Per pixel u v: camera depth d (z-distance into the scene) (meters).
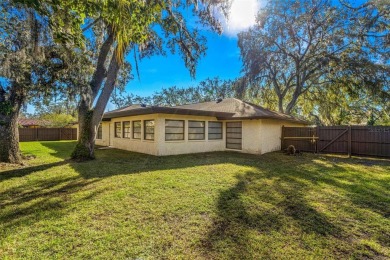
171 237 2.99
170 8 6.98
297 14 16.83
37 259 2.49
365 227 3.35
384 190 5.10
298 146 12.52
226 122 13.32
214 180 5.80
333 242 2.92
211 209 3.92
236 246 2.80
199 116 12.07
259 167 7.64
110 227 3.24
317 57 16.17
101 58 8.80
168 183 5.46
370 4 14.45
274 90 21.09
